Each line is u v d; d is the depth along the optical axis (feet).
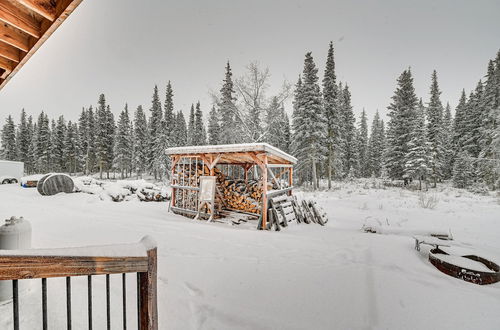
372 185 94.79
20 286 10.72
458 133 107.04
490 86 84.99
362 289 13.24
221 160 38.91
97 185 52.90
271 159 35.29
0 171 73.46
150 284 6.15
